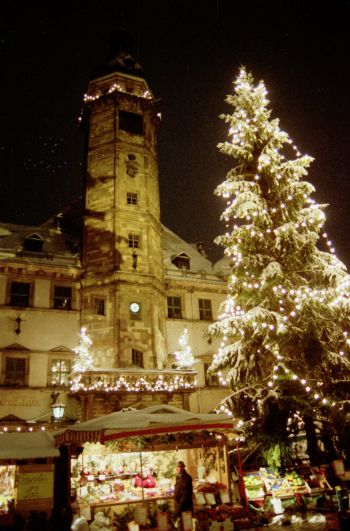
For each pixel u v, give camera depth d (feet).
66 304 87.04
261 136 66.39
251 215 62.03
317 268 59.16
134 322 83.56
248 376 58.18
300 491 42.37
